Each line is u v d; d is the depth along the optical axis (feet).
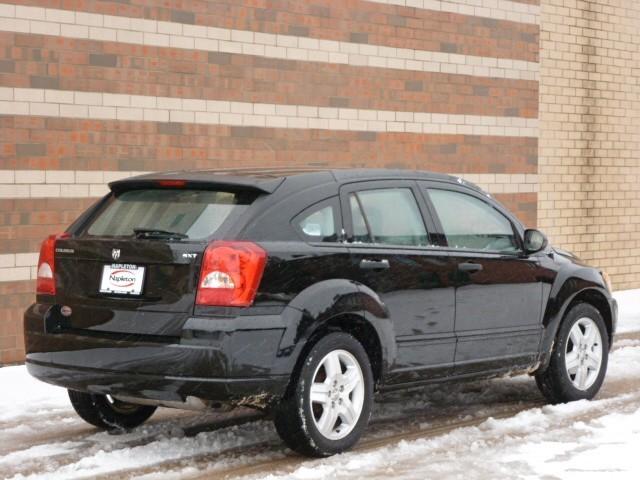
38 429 23.31
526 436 22.25
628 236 52.90
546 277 25.17
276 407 19.61
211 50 36.04
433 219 23.00
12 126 31.48
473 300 23.30
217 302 18.79
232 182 20.24
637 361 31.91
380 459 20.26
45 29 32.01
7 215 31.48
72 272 20.51
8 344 31.71
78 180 32.86
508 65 46.39
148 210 20.88
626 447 21.20
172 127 35.09
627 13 52.01
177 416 24.57
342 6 39.99
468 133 44.91
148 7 34.32
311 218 20.47
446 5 43.78
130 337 19.45
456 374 23.17
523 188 47.50
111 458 20.44
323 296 19.86
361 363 20.74
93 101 33.12
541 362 25.14
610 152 51.60
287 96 38.37
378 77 41.37
